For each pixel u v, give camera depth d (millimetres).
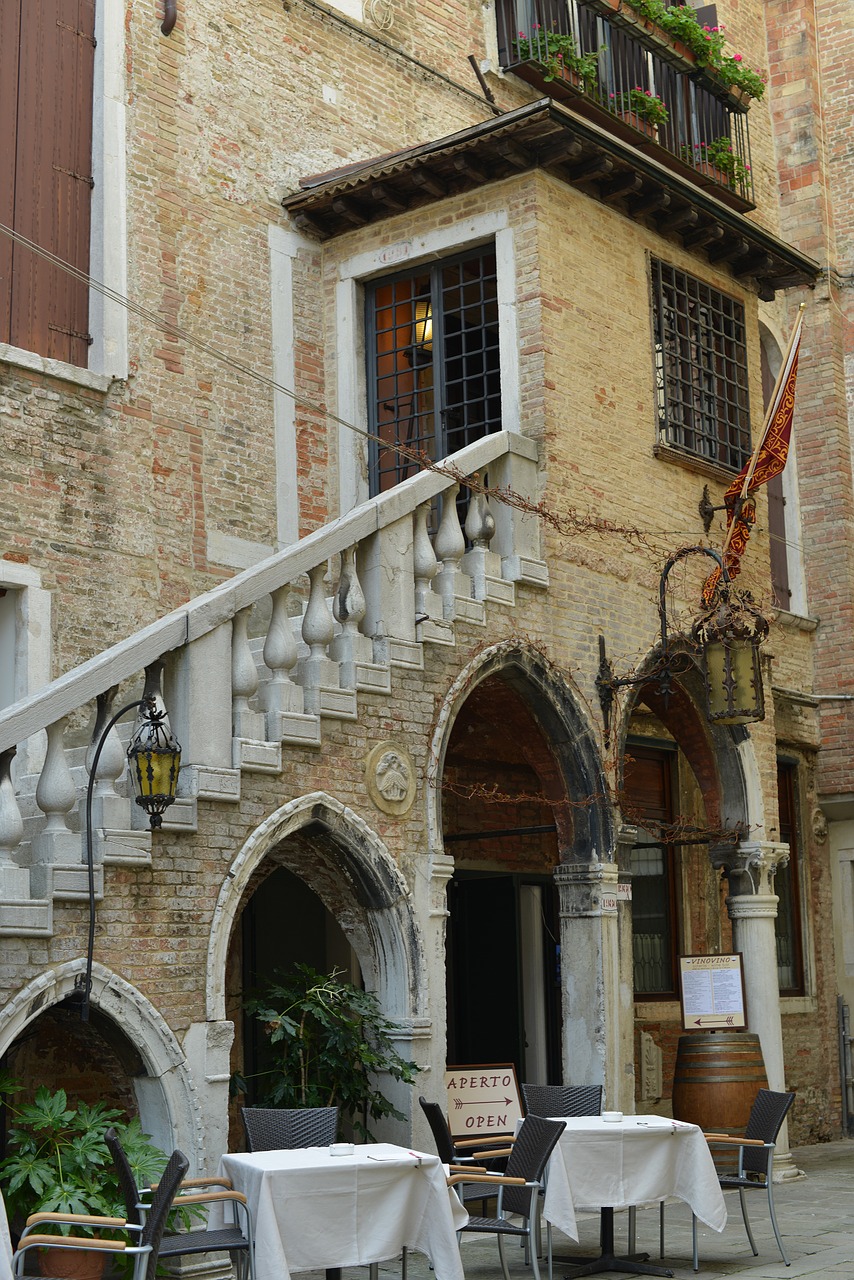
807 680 17672
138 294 11484
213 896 8477
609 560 11836
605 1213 9023
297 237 12891
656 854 15359
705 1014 12383
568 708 11328
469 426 11977
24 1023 7488
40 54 11250
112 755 8047
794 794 17344
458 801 13188
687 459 12742
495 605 10820
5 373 10375
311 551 9391
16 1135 7727
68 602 10516
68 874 7719
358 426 12750
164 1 12078
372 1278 7668
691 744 13242
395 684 9914
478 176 11930
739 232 13297
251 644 10531
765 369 18375
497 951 13211
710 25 17328
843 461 18000
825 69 18906
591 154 11734
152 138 11828
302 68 13219
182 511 11477
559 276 11773
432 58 14609
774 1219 9055
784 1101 9203
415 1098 9609
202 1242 7121
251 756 8781
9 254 10812
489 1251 9742
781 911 16859
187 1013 8242
